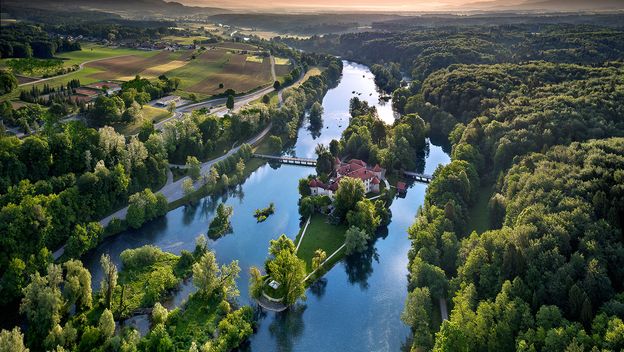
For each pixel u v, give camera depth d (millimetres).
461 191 179750
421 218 164750
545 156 182000
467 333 106750
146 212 181500
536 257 118750
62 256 152750
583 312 99375
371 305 142500
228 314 127875
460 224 163125
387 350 124688
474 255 128750
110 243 167625
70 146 189375
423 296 122812
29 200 152750
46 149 182750
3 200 159125
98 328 114188
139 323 126625
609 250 115750
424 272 134000
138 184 196625
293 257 136875
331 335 130125
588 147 175125
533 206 140625
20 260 136250
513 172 183875
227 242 172500
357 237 163250
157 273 146125
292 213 196750
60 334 110875
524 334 100250
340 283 152500
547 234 123875
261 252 166750
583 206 132875
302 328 132375
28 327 125750
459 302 117500
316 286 151000
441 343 102750
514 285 111312
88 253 161125
